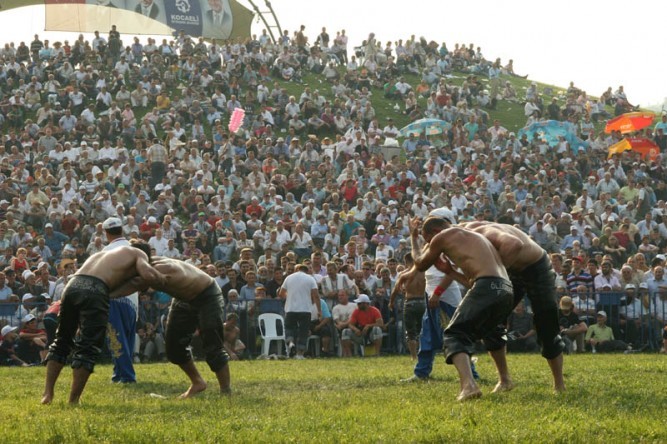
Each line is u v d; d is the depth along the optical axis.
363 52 57.50
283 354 21.55
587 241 30.73
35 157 34.66
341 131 44.16
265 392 10.99
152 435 7.09
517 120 52.78
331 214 30.70
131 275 9.99
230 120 39.97
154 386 12.16
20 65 45.09
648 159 42.22
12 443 6.89
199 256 25.75
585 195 35.00
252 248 27.83
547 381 11.55
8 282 22.42
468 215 32.03
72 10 54.84
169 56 49.62
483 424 7.28
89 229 27.89
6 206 29.75
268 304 21.84
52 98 41.06
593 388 10.30
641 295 23.09
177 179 32.56
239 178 33.78
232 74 48.59
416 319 16.02
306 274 21.30
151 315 21.27
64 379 13.44
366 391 10.59
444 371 13.85
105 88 43.28
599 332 22.30
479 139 42.59
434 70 56.88
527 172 37.03
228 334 20.89
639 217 34.69
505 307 9.03
